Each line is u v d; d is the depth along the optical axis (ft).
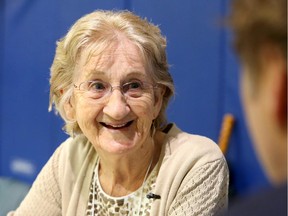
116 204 3.86
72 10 8.50
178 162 3.71
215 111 7.06
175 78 7.42
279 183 1.15
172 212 3.63
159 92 3.81
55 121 9.01
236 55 1.18
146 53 3.65
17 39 9.44
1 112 9.96
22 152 9.70
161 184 3.70
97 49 3.58
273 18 1.10
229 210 1.25
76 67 3.71
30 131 9.48
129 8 7.75
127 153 3.66
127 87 3.63
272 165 1.15
